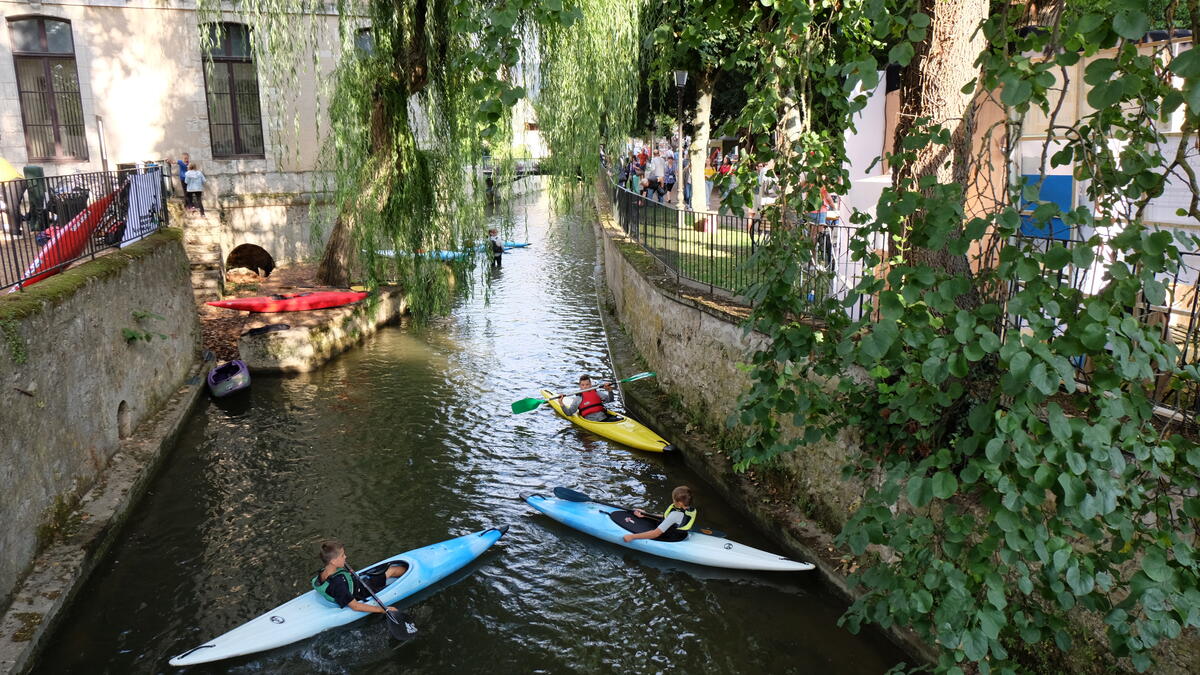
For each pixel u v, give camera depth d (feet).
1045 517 12.11
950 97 19.80
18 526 23.04
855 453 24.39
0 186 26.94
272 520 29.94
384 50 39.45
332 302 53.31
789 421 28.07
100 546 26.30
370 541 28.66
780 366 23.39
